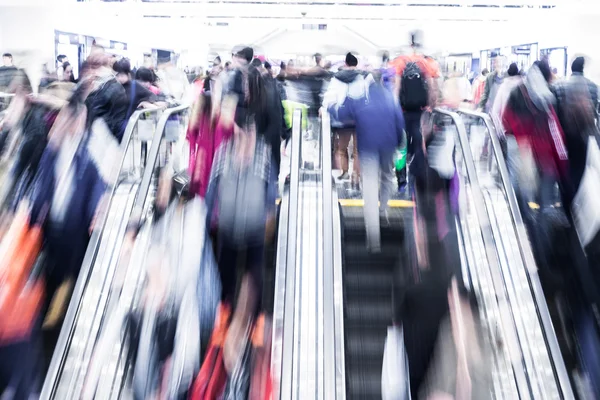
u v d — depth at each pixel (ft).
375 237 19.22
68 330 15.14
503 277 18.37
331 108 19.88
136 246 18.20
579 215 19.94
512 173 22.03
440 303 14.24
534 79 20.72
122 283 17.19
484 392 13.20
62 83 21.52
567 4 41.83
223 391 14.97
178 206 18.86
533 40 47.34
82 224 18.16
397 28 70.44
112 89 18.80
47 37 43.98
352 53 20.10
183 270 16.84
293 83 26.76
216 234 17.94
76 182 18.38
